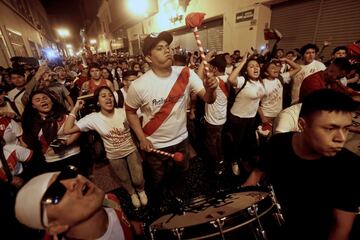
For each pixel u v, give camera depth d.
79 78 6.17
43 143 2.61
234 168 3.19
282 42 7.71
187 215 1.39
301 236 1.31
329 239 1.14
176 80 1.93
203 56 1.65
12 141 2.55
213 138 3.07
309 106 1.02
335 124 0.94
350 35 5.77
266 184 1.56
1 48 9.00
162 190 2.82
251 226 1.22
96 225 0.94
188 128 4.26
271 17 7.92
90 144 3.73
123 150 2.54
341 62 2.46
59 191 0.80
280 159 1.30
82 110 3.85
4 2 11.45
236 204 1.37
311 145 1.06
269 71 3.17
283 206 1.42
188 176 3.25
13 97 4.05
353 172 1.02
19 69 4.09
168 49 1.78
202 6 10.47
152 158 2.22
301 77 3.95
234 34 8.89
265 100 3.37
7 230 1.18
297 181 1.24
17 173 2.15
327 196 1.11
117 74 8.18
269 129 2.76
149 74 1.89
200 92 2.06
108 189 3.18
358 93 2.59
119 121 2.47
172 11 13.15
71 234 0.91
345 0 5.72
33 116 2.63
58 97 4.15
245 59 2.92
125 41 25.34
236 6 8.50
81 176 0.90
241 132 3.11
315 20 6.54
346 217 1.07
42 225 0.79
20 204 0.79
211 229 1.19
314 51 3.89
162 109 1.95
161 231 1.26
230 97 3.08
